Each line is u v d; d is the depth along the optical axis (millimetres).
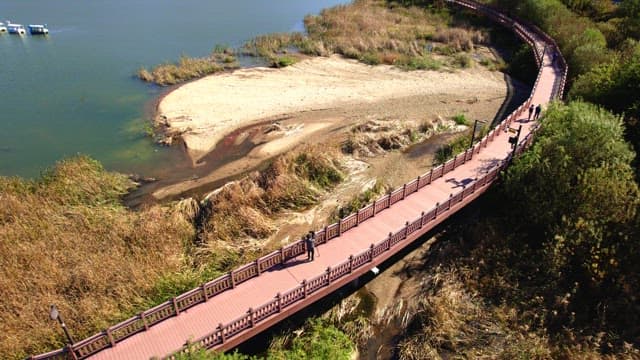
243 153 32812
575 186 20422
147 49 56750
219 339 14820
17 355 15188
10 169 30594
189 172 30641
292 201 25266
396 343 17594
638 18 46250
